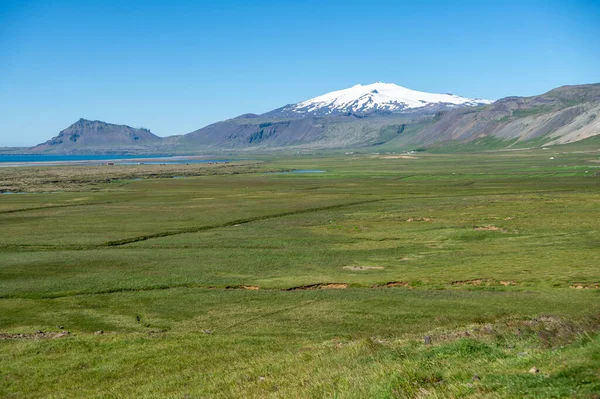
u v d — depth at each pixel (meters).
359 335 32.50
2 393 22.92
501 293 43.28
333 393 17.73
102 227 82.38
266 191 141.88
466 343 21.34
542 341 20.56
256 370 23.39
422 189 141.12
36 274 52.31
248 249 64.94
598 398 12.98
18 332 34.50
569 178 164.88
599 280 45.72
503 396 14.39
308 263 57.12
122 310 40.81
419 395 15.94
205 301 42.91
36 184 171.25
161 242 70.06
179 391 21.61
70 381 24.16
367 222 85.19
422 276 49.91
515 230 73.75
